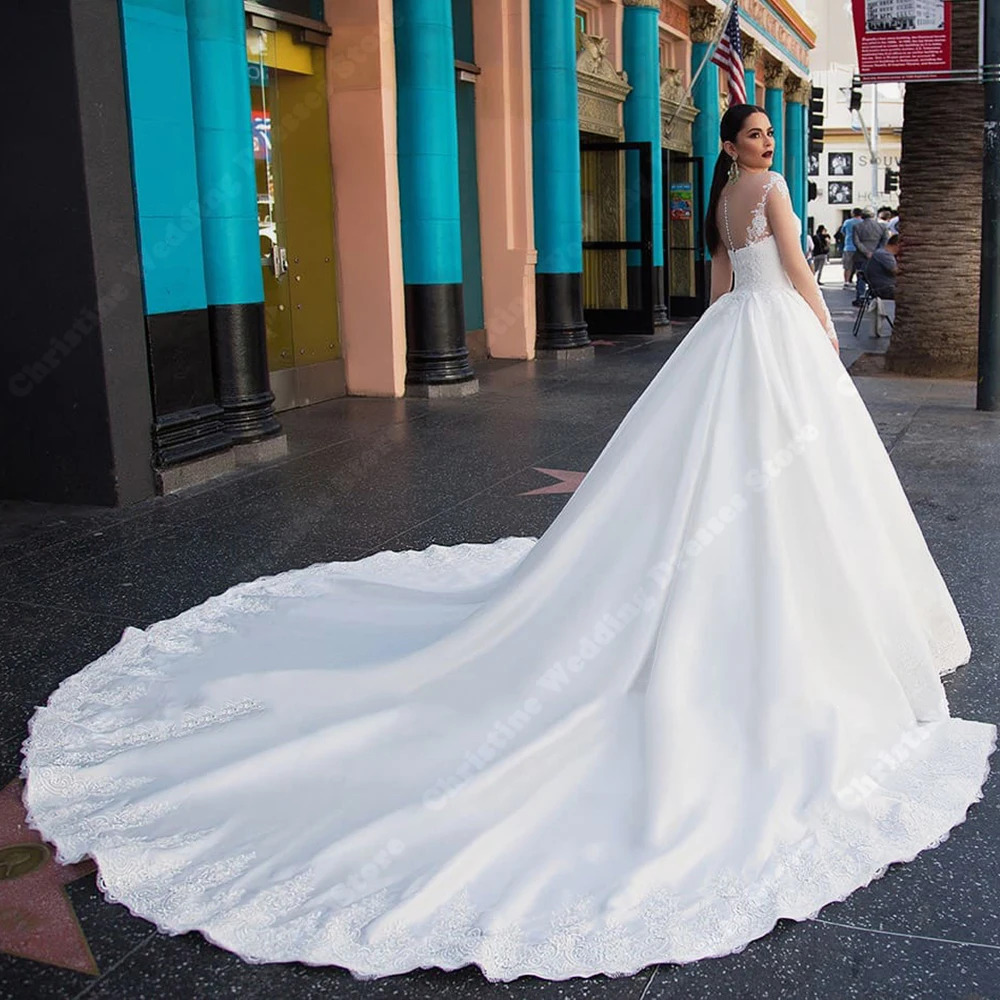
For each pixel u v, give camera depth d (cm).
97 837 266
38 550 523
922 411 862
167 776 296
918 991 214
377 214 938
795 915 233
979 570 461
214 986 219
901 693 303
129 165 585
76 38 545
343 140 933
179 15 611
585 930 226
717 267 352
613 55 1508
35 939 235
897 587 321
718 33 1809
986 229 836
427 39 935
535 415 874
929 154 1037
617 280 1583
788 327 316
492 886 241
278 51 869
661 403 315
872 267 1460
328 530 551
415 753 289
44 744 318
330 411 906
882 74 868
